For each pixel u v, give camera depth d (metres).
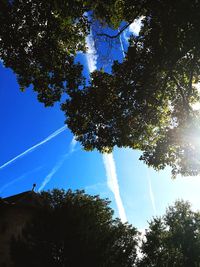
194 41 12.91
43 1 14.65
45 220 18.95
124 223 22.61
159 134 19.86
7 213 25.81
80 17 15.48
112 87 17.19
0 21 14.83
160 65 15.26
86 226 19.17
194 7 11.94
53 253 18.20
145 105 17.95
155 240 43.84
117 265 18.98
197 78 17.12
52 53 15.84
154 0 13.15
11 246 18.61
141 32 16.00
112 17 16.05
